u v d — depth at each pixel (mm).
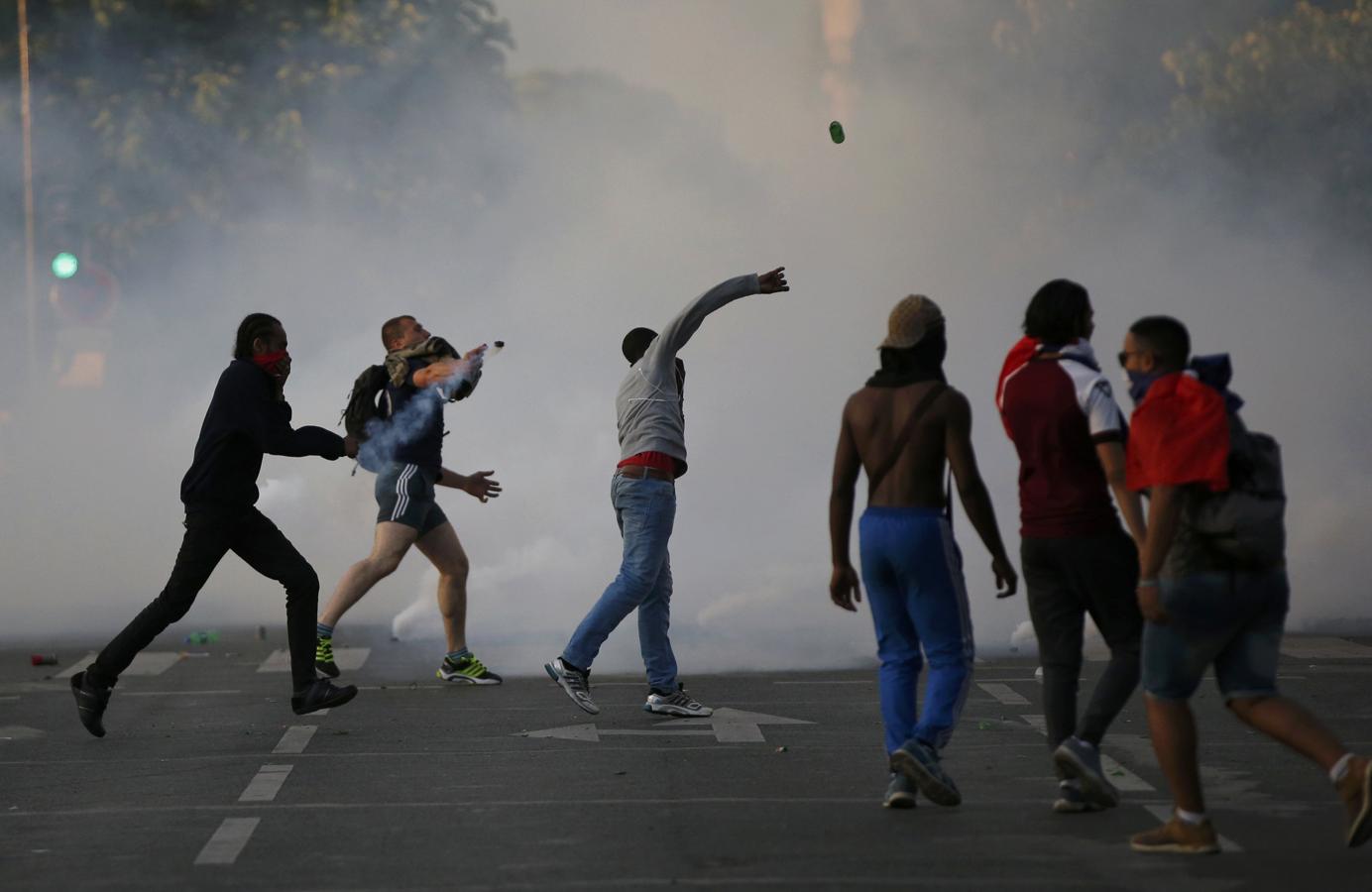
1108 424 21516
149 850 21578
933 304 23031
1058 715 22391
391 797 24484
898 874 19531
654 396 30734
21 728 31172
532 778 25656
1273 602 19531
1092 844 20703
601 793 24484
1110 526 21938
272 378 30297
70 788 25734
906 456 22484
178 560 29797
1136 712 30438
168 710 33344
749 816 22750
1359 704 31312
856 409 22859
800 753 27375
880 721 30484
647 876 19719
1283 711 19531
